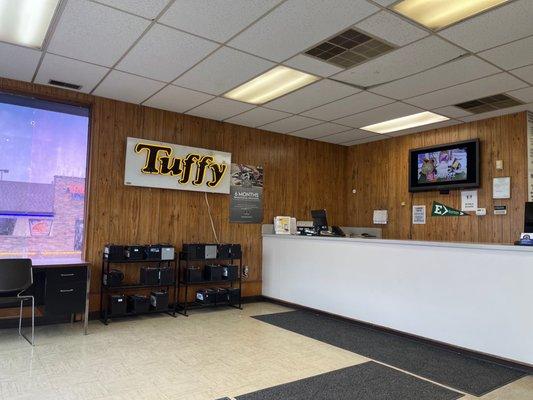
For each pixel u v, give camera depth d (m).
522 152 5.27
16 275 3.87
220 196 6.12
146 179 5.38
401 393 2.99
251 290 6.39
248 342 4.19
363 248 4.94
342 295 5.16
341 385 3.12
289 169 6.88
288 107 5.37
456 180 5.85
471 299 3.88
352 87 4.57
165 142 5.58
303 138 7.09
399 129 6.38
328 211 7.36
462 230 5.84
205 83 4.57
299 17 3.11
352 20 3.14
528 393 3.04
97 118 5.10
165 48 3.70
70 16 3.18
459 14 3.04
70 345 3.94
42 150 4.92
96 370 3.29
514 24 3.14
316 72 4.18
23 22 3.30
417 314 4.32
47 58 3.98
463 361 3.74
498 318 3.68
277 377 3.25
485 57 3.73
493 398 2.95
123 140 5.29
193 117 5.88
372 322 4.77
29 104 4.86
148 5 2.99
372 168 7.21
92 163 5.05
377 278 4.75
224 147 6.16
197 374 3.26
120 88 4.80
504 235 5.37
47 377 3.12
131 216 5.32
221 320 5.12
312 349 4.00
